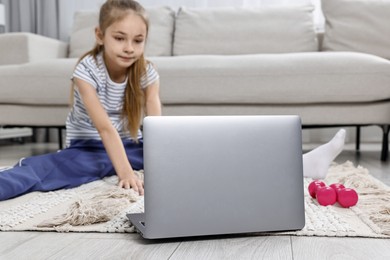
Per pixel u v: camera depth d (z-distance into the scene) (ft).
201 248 2.64
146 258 2.47
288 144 2.98
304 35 9.29
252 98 7.30
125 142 5.61
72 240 2.79
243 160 2.89
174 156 2.78
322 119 7.30
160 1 11.69
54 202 3.78
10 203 3.84
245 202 2.87
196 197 2.79
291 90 7.16
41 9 12.37
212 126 2.86
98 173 4.94
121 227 3.00
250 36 9.35
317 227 2.98
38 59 9.09
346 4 9.08
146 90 5.52
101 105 4.90
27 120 8.03
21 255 2.53
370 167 6.40
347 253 2.52
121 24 4.65
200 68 7.39
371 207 3.47
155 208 2.73
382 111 7.15
